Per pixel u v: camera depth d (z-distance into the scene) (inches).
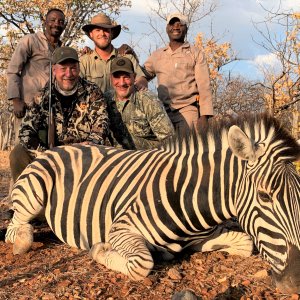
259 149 64.9
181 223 73.6
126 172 81.5
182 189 73.6
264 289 65.4
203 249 81.4
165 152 80.4
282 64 209.0
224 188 70.6
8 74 119.3
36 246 88.8
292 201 60.2
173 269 71.5
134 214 75.3
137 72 124.8
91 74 121.9
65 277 72.3
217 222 72.8
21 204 87.5
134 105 106.6
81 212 83.3
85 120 101.1
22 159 103.7
